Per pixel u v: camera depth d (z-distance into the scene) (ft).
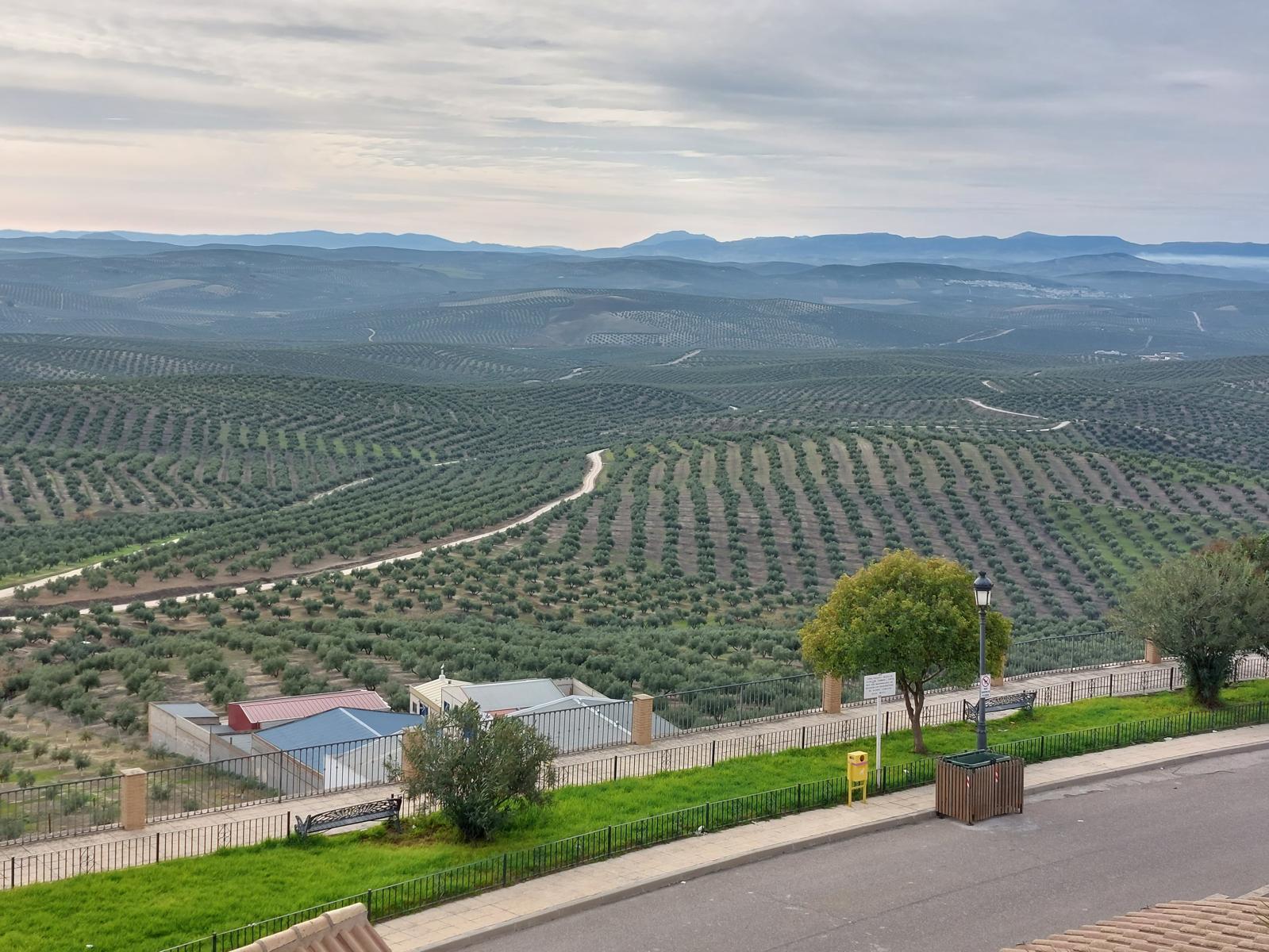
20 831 86.07
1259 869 79.20
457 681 147.02
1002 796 90.38
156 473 391.65
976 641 105.09
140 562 265.54
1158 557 307.17
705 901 73.82
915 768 98.27
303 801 91.45
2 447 396.37
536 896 73.15
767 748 106.83
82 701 149.07
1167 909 66.85
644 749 105.81
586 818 86.38
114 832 83.41
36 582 260.01
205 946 64.39
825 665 110.11
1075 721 116.47
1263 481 366.43
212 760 122.93
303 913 67.97
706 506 342.03
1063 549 314.35
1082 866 79.77
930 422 548.31
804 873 78.54
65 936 65.26
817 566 297.74
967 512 341.41
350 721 118.42
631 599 252.62
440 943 66.28
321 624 205.77
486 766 82.64
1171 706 122.62
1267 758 106.73
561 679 155.63
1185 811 91.66
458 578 253.85
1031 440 429.38
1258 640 120.78
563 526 319.68
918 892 75.25
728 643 189.26
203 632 196.65
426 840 82.79
